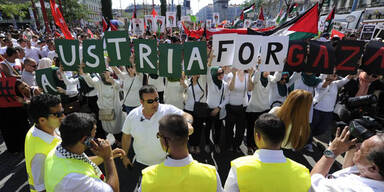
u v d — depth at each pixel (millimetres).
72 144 1342
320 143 4211
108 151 1483
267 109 3668
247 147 3898
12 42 7156
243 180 1309
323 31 7613
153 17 12008
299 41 3252
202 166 1322
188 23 19406
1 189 2939
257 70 3410
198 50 3320
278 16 10312
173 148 1264
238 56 3266
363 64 3248
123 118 3863
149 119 2221
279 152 1355
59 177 1259
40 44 7754
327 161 1505
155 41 3379
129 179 3131
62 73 3646
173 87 3951
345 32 11336
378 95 3203
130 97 4027
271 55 3273
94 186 1311
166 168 1274
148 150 2242
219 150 3840
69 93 4043
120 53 3461
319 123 3873
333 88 3730
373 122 1703
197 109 3355
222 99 3611
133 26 12047
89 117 1450
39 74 3711
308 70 3309
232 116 3629
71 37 5418
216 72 3480
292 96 2303
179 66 3424
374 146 1144
